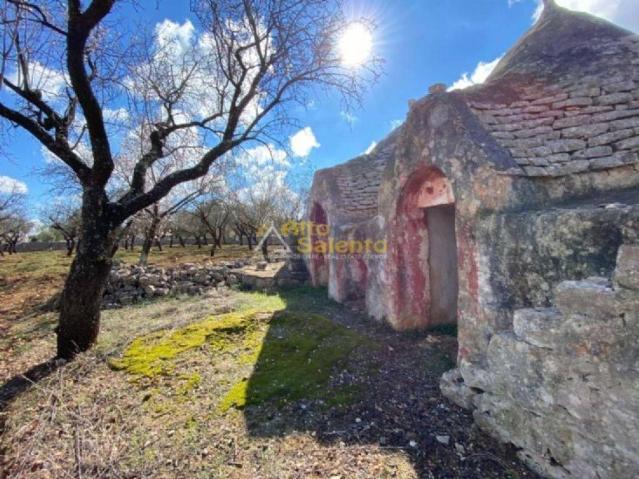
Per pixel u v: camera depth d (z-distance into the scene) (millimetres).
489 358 3027
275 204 26000
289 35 6090
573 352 2311
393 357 4695
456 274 6191
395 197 5668
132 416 3566
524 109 4316
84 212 5344
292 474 2686
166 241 38156
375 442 3033
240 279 11195
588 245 2619
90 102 4949
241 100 6176
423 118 4809
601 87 4172
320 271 10656
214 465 2828
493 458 2777
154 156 6445
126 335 5852
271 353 4793
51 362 5035
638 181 3381
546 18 5777
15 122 5012
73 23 4523
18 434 3363
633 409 1998
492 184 3562
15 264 20578
